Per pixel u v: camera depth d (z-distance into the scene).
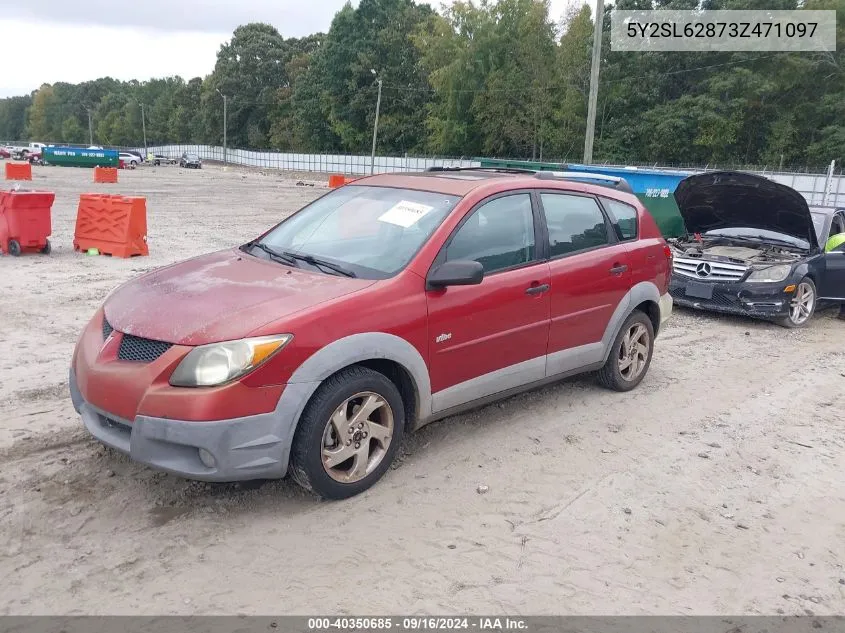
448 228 4.38
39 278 9.84
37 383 5.62
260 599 3.08
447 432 4.98
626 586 3.31
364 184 5.22
